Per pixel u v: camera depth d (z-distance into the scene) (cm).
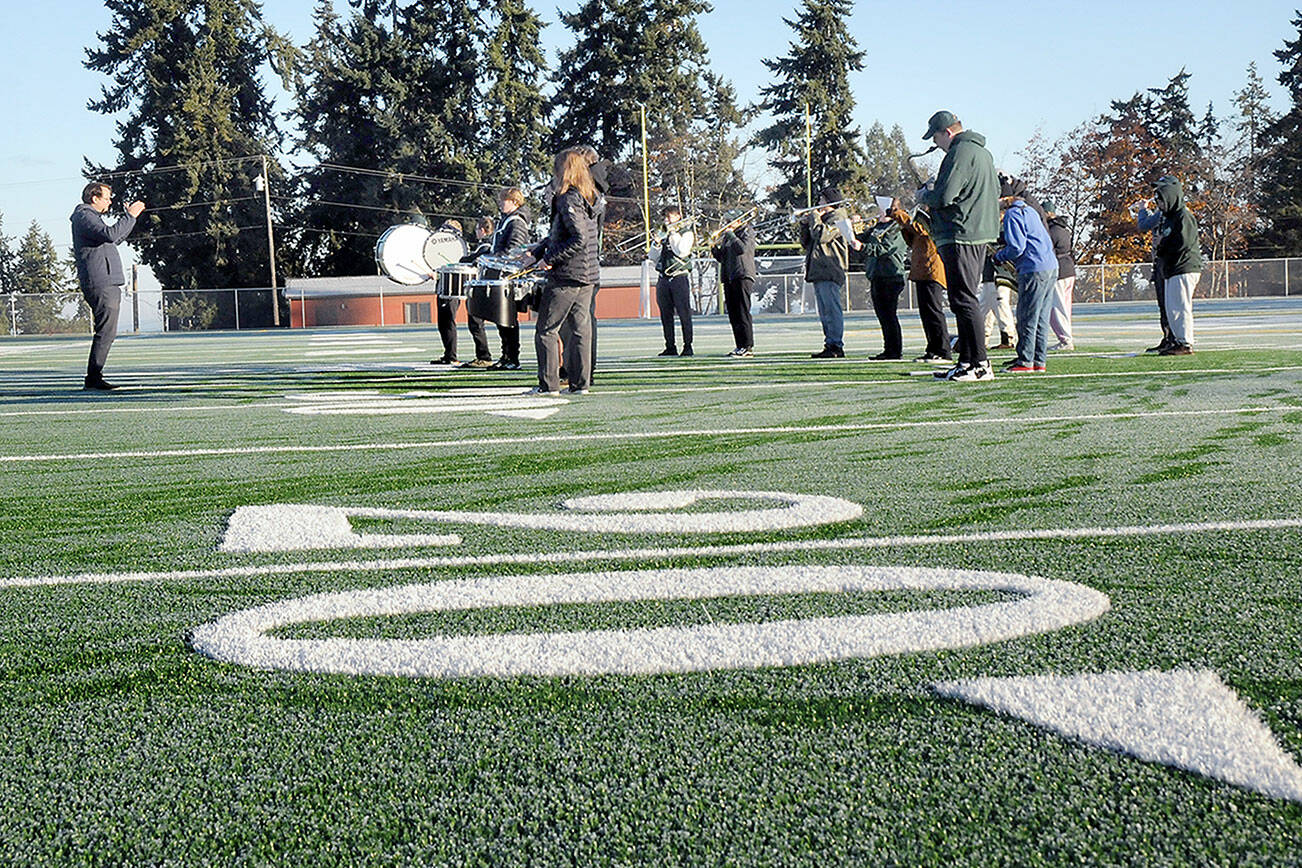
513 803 163
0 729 194
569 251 843
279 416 731
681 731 185
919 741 179
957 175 859
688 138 6800
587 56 6850
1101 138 6444
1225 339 1502
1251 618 237
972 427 592
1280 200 6544
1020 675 205
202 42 6450
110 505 411
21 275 9044
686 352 1392
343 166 6544
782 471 461
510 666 217
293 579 292
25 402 894
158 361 1700
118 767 178
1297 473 421
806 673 210
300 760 179
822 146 6912
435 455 533
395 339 2583
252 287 6469
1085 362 1079
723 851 148
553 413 715
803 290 4766
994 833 150
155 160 6412
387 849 151
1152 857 143
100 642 240
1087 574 278
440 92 6500
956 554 303
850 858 145
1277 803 155
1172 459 464
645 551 316
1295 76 7019
